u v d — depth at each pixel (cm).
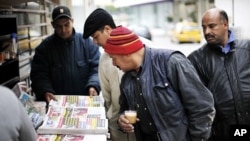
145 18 2433
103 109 166
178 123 136
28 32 276
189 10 1289
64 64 242
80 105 177
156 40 1508
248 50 186
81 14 465
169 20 1952
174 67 137
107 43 137
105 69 182
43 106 176
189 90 133
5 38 205
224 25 183
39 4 311
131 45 133
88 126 139
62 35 236
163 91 136
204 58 190
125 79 151
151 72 140
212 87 184
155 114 138
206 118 134
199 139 135
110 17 169
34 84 233
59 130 135
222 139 186
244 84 180
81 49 246
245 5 478
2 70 202
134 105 146
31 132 101
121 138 183
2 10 205
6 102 92
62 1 414
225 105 181
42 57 240
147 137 150
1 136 89
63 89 244
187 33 1037
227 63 183
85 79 246
